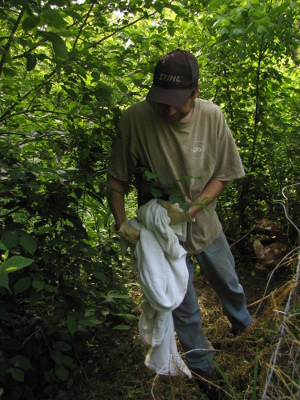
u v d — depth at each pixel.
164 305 2.15
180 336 2.50
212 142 2.29
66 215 2.59
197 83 2.15
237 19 3.53
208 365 2.50
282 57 4.07
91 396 2.59
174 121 2.21
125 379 2.73
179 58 2.09
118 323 3.13
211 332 3.08
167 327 2.27
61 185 2.59
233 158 2.41
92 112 2.80
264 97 4.08
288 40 3.83
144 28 3.37
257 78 4.01
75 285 2.91
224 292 2.68
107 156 2.79
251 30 3.44
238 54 3.67
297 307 2.31
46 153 2.72
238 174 2.43
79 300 2.49
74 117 2.76
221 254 2.57
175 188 2.32
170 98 2.06
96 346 2.97
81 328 2.75
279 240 4.09
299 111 4.04
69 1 2.35
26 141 2.67
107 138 2.75
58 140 2.79
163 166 2.31
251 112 4.20
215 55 3.84
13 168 2.43
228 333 2.92
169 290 2.20
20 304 2.74
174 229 2.31
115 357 2.92
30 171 2.32
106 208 3.07
